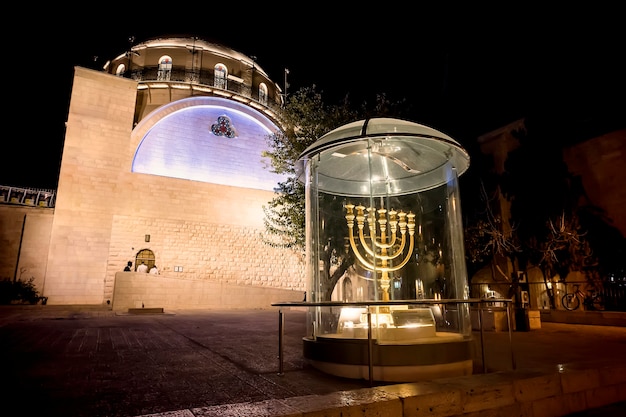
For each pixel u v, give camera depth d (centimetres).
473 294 1720
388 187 679
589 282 1534
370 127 515
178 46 3102
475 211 1820
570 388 405
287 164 1334
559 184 1688
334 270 707
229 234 2539
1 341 702
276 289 2061
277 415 267
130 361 515
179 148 2698
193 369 465
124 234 2239
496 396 357
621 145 1538
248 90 3256
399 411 308
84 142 2219
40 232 2139
